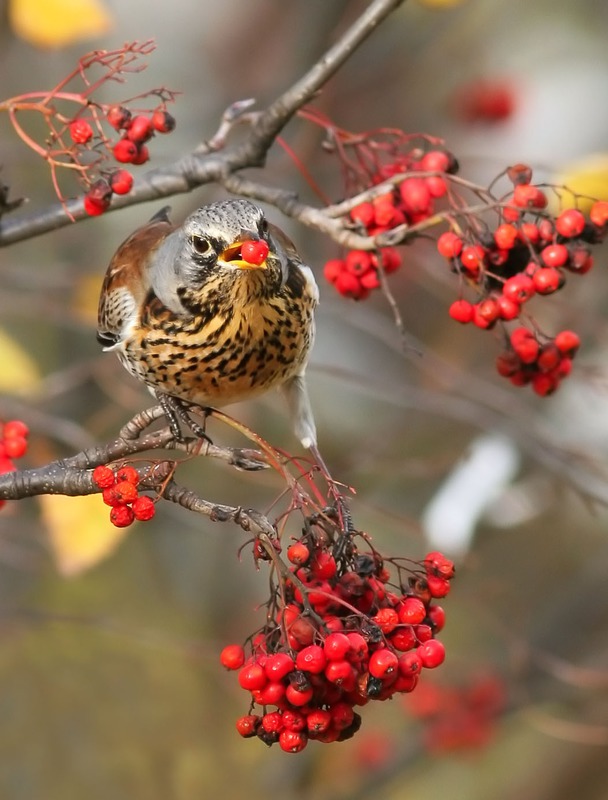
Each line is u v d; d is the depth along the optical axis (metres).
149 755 12.91
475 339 14.29
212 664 13.52
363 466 12.41
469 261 7.03
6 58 13.50
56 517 8.74
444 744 12.92
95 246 13.81
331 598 5.84
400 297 14.38
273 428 13.38
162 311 8.04
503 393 12.58
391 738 14.09
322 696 5.82
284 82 13.88
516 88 14.05
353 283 7.83
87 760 12.75
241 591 14.22
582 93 15.86
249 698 13.49
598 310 12.98
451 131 14.86
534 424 11.80
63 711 12.88
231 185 8.14
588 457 11.86
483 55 15.47
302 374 8.48
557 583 14.52
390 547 13.09
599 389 11.75
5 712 12.75
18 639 12.99
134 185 8.27
